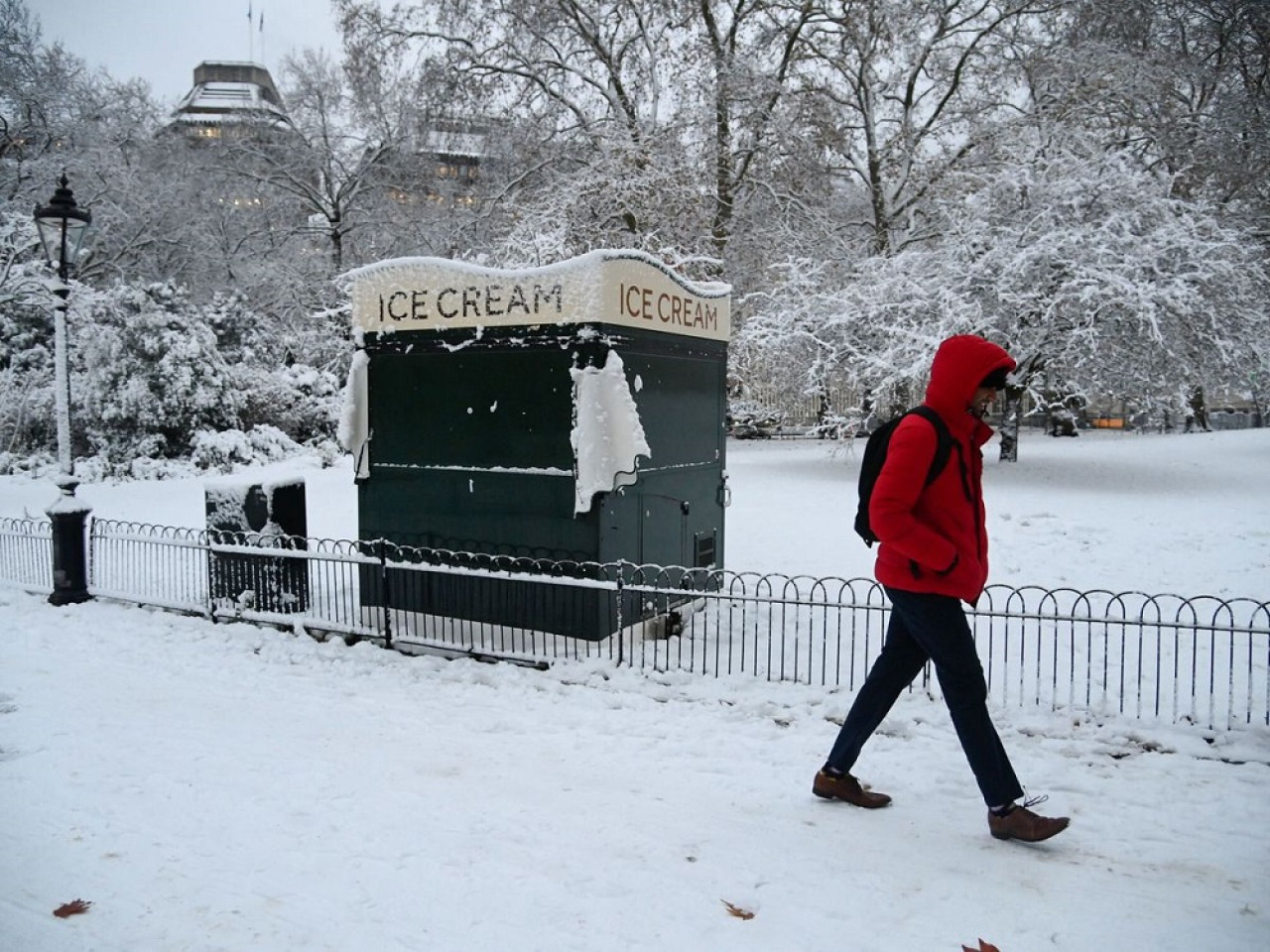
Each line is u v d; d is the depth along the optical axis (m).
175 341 20.70
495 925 3.40
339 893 3.64
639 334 7.13
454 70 24.16
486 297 7.15
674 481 7.73
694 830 4.20
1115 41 22.94
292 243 34.62
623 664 6.58
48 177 27.06
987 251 17.47
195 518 13.80
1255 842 4.05
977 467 4.08
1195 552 10.20
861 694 4.39
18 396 20.52
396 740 5.43
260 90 59.34
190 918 3.47
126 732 5.58
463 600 7.38
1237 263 16.58
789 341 19.06
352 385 7.76
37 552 10.91
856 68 25.78
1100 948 3.24
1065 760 5.03
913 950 3.23
